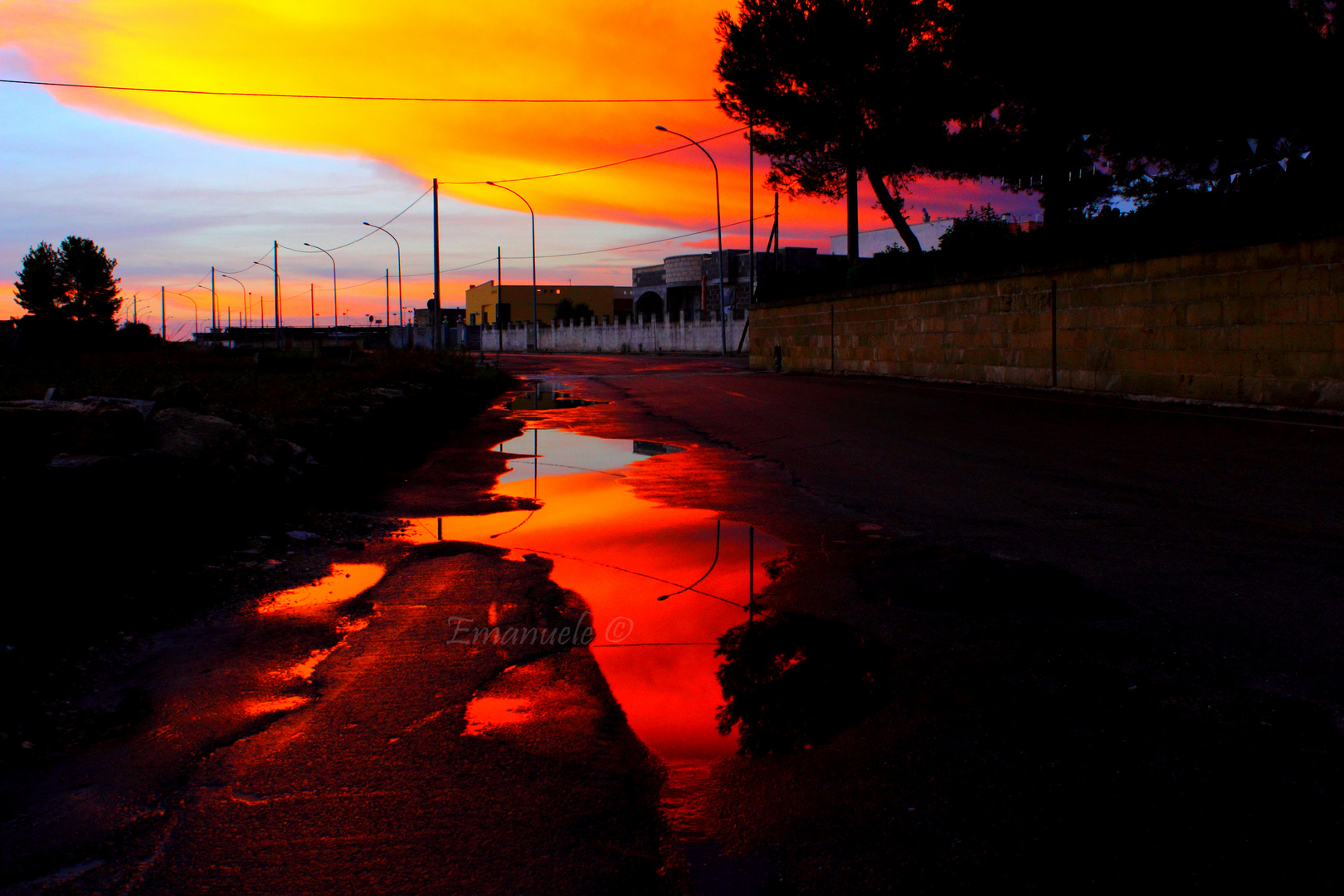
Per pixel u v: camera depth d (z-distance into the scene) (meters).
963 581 5.27
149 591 4.99
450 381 25.67
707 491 8.92
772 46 27.36
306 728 3.35
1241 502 7.23
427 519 7.69
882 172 28.36
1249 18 14.09
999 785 2.81
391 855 2.47
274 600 5.12
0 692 3.50
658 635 4.43
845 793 2.79
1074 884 2.28
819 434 13.57
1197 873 2.32
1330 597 4.66
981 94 23.45
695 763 3.03
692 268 73.31
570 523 7.43
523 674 3.93
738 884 2.32
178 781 2.93
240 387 16.08
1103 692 3.53
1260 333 13.42
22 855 2.47
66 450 6.09
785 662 4.00
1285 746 3.02
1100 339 17.11
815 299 31.19
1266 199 13.24
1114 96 16.88
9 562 4.57
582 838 2.55
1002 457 10.35
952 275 22.55
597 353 83.38
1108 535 6.32
